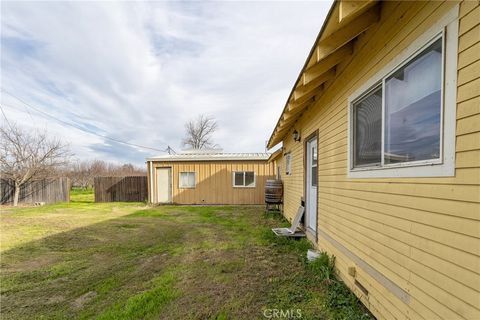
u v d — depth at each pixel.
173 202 13.27
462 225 1.41
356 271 2.85
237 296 3.01
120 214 9.87
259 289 3.19
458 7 1.44
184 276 3.65
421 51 1.78
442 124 1.57
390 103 2.20
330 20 2.04
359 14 2.26
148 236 6.20
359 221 2.78
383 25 2.29
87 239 5.91
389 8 2.21
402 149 2.03
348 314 2.55
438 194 1.60
